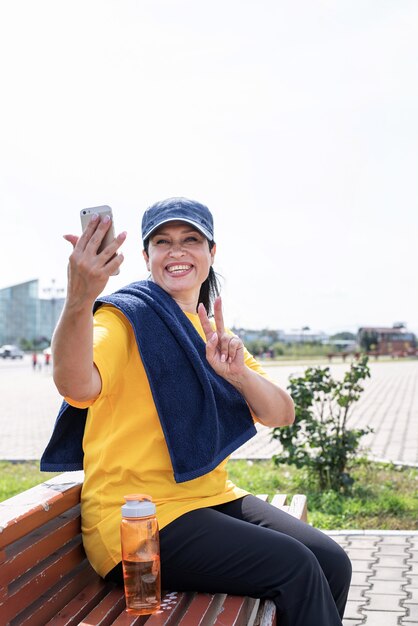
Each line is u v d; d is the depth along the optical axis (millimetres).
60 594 2451
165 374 2525
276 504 3977
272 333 79938
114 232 2158
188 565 2469
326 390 7387
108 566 2512
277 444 11180
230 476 7988
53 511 2430
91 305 2164
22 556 2211
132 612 2324
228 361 2674
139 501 2355
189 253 2828
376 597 4293
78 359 2211
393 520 6051
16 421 15406
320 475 7207
